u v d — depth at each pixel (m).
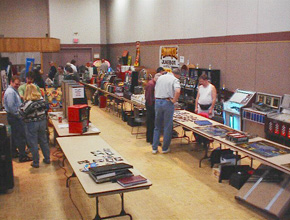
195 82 8.48
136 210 4.09
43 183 4.91
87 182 3.20
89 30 16.83
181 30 10.04
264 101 6.73
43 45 14.47
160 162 5.80
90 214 3.99
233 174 4.79
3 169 4.53
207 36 8.73
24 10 16.59
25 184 4.88
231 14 7.76
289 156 4.04
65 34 16.47
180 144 6.92
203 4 8.82
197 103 6.71
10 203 4.28
